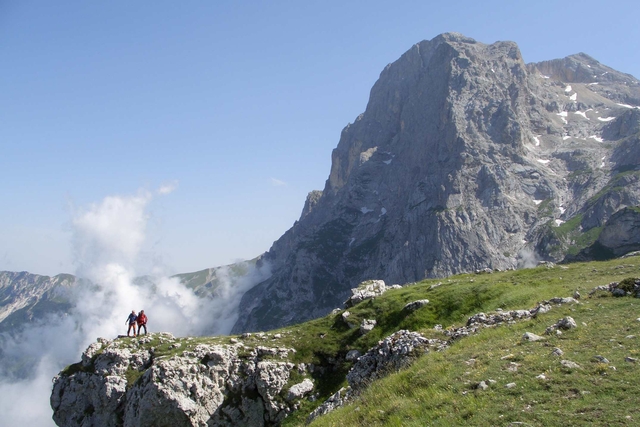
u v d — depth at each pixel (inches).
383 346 1144.8
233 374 2112.5
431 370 788.0
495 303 1723.7
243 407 2022.6
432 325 1878.7
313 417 1172.5
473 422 558.6
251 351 2191.2
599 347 699.4
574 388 578.6
